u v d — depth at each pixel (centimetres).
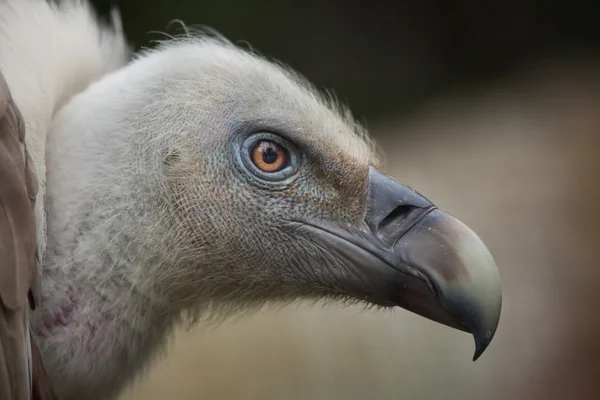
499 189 262
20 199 209
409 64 399
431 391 240
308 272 216
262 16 390
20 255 208
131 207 213
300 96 216
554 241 247
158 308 215
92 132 213
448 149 290
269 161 215
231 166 215
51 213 212
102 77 216
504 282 246
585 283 245
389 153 296
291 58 394
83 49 216
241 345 239
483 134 297
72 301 212
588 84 326
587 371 242
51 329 212
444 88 394
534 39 404
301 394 238
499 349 242
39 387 210
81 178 213
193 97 215
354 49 398
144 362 215
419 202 215
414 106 363
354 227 215
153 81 215
